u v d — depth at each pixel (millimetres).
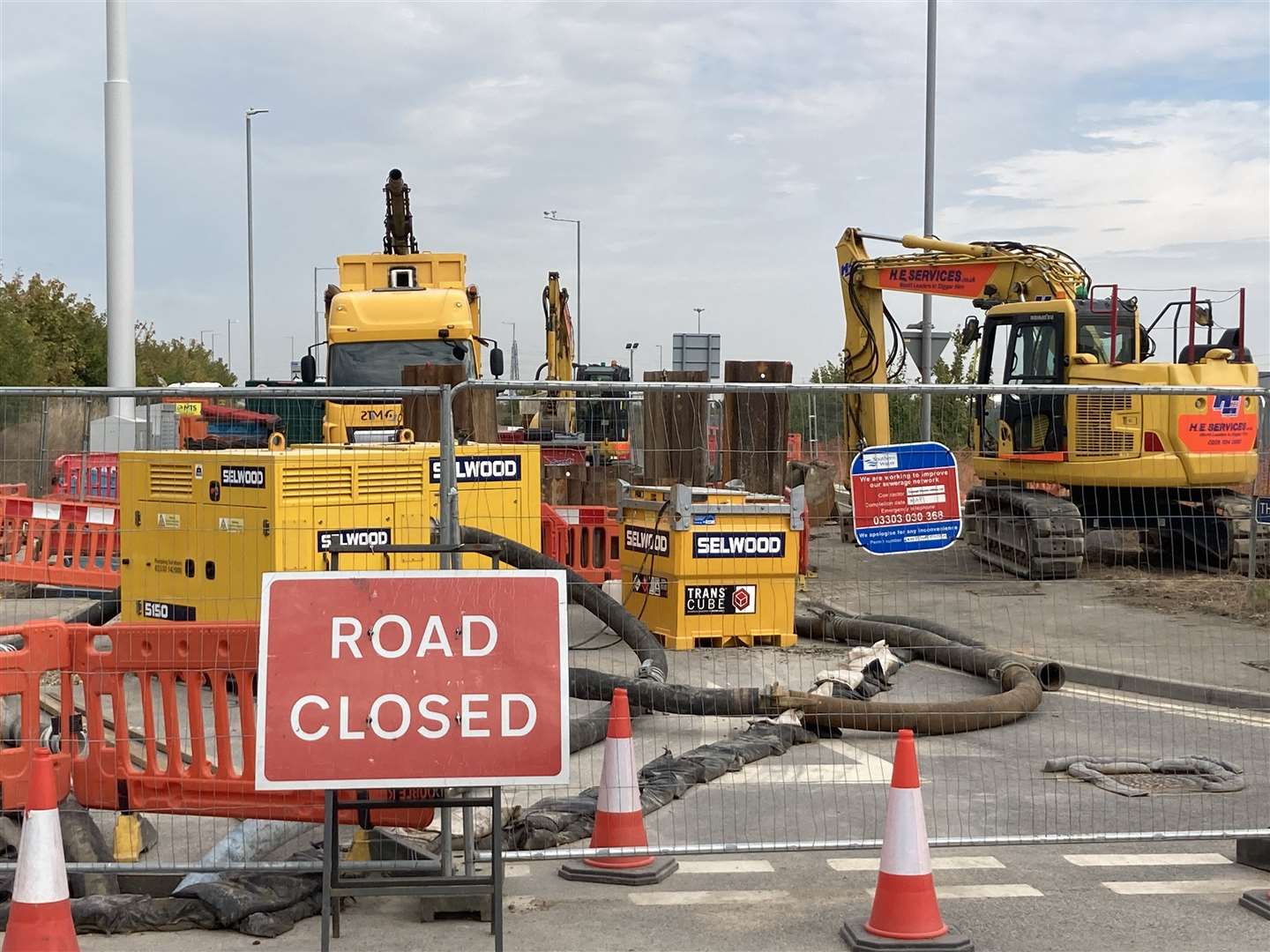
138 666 6387
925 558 13047
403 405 14625
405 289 18781
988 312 19641
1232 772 8258
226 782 6309
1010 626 13289
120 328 21031
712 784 8125
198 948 5488
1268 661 11664
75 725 6641
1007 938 5578
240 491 9945
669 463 14328
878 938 5453
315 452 10148
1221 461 17359
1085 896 6113
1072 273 19797
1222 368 17516
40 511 15586
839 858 6727
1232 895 6145
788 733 9141
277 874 5961
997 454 19141
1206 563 17359
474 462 11305
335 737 5344
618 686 9414
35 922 5008
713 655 12289
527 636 5480
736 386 6773
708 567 12500
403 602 5449
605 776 6500
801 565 14180
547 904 6000
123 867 5918
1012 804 7676
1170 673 11188
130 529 10695
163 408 24453
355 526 10188
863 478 7227
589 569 15648
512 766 5398
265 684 5336
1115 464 17547
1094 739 9383
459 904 5820
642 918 5828
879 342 21469
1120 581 15844
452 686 5422
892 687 11148
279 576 5406
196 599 10258
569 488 17297
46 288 41094
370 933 5645
